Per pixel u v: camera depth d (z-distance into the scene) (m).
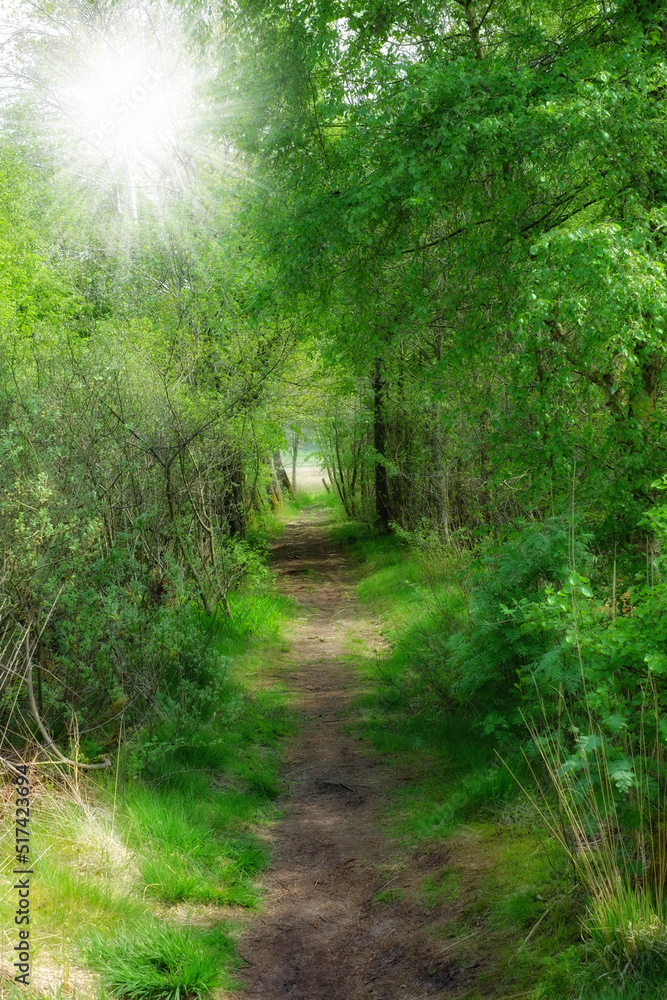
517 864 4.70
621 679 4.11
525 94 6.86
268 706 8.95
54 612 6.00
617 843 4.09
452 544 11.48
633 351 6.31
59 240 18.42
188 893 4.83
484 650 6.41
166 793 5.93
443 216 8.03
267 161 8.83
